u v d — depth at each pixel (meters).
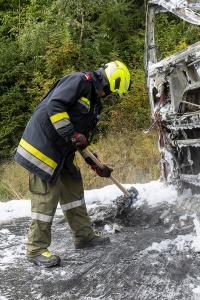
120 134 9.00
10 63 10.59
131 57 11.20
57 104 3.37
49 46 10.12
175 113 4.61
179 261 3.50
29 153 3.51
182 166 4.89
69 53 10.18
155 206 4.80
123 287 3.17
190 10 4.31
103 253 3.79
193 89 4.45
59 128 3.37
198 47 4.20
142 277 3.29
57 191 3.58
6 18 11.69
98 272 3.43
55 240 4.27
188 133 4.71
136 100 9.67
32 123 3.56
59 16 10.71
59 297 3.09
